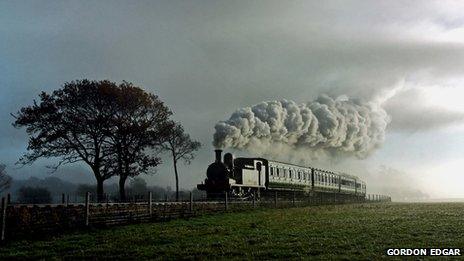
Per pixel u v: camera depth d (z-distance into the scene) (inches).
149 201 1199.6
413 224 1074.1
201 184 1926.7
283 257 682.2
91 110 2170.3
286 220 1226.0
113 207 1129.4
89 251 762.8
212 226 1079.0
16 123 2102.6
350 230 965.8
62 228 959.6
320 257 669.3
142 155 2201.0
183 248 769.6
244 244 794.8
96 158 2155.5
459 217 1262.3
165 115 2306.8
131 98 2185.0
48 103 2119.8
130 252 744.3
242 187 1955.0
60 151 2121.1
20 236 879.7
